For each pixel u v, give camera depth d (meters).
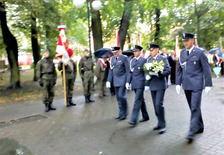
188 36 4.59
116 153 4.15
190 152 4.01
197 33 16.72
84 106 8.12
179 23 18.61
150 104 7.87
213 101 7.84
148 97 9.13
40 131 5.59
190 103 4.87
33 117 6.94
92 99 9.30
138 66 5.52
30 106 8.58
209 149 4.09
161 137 4.80
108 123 5.98
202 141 4.46
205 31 18.06
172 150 4.14
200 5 15.69
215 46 19.92
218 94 9.05
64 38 8.13
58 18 13.04
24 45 21.59
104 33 16.39
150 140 4.67
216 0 15.77
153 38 19.95
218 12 16.45
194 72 4.59
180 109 6.98
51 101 7.71
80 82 15.34
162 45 19.44
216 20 17.66
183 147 4.24
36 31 14.62
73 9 12.95
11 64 13.71
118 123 5.95
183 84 4.75
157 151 4.13
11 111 7.88
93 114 6.96
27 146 4.65
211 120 5.76
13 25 14.98
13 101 9.80
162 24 18.47
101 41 13.27
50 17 12.47
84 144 4.65
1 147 4.62
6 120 6.71
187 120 5.86
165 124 5.18
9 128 5.93
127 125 5.74
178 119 5.98
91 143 4.68
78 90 11.87
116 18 15.44
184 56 4.73
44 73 7.50
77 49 25.50
